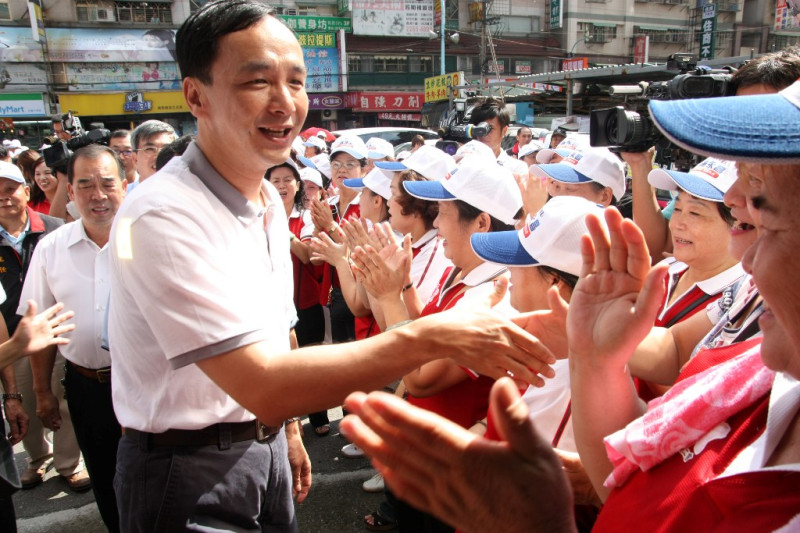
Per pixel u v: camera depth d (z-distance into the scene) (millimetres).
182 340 1238
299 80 1369
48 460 3295
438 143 5301
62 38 20453
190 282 1235
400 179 2736
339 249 2898
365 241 2541
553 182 3016
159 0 21500
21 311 2523
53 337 1953
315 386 1163
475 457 665
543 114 14945
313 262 3447
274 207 1642
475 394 1671
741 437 829
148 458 1453
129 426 1475
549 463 683
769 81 1830
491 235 1663
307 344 3723
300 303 3643
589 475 1118
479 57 25953
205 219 1324
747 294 1193
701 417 856
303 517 2783
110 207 2430
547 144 6008
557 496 681
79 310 2314
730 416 854
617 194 2912
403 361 1163
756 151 578
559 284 1485
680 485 838
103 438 2342
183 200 1298
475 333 1150
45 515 2889
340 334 3674
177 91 22109
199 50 1301
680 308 1888
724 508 763
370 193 3461
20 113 20266
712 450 837
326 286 3590
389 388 2664
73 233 2418
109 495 2377
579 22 26547
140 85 21594
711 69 2293
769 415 773
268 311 1522
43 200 4898
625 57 27547
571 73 10797
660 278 966
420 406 1818
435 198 2172
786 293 635
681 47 28094
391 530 2652
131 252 1271
